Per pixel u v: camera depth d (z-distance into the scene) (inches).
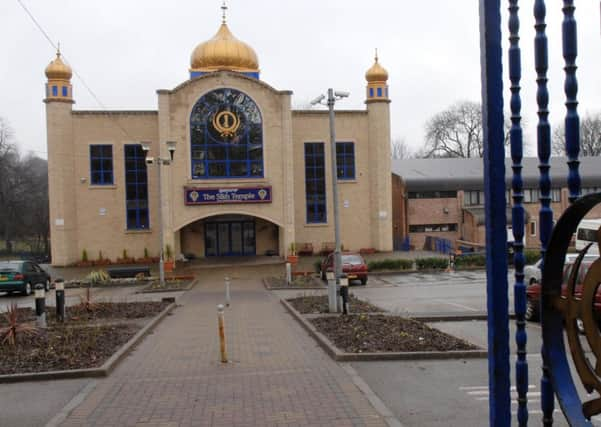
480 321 584.1
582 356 119.0
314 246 1589.6
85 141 1501.0
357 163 1603.1
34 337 452.8
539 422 257.3
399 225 1825.8
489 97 133.6
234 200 1441.9
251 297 868.0
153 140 1518.2
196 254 1573.6
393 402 289.6
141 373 358.9
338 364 371.2
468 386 316.5
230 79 1453.0
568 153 129.0
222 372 356.8
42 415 280.8
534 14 139.5
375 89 1593.3
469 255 1312.7
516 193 143.1
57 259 1471.5
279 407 280.1
